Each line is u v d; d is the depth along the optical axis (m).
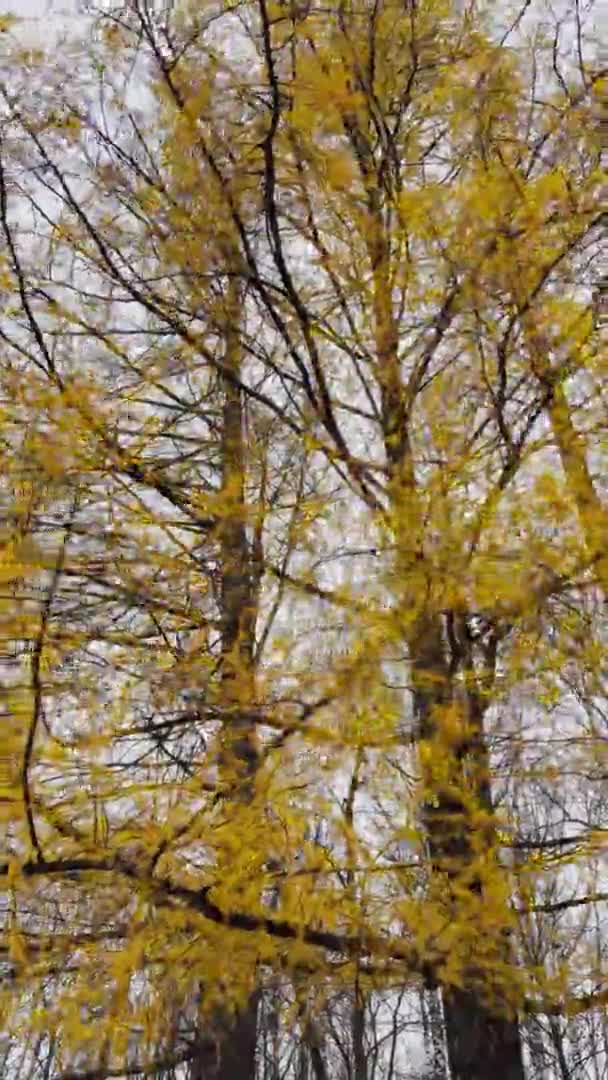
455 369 3.56
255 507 3.64
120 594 3.56
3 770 2.89
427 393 3.48
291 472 3.88
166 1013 3.31
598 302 3.48
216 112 4.01
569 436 3.36
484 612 3.15
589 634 3.13
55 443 3.37
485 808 3.19
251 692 3.19
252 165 4.02
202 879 3.15
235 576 3.67
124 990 2.97
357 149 3.98
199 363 4.21
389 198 3.83
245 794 3.16
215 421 4.10
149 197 4.16
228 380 3.88
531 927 3.16
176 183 4.04
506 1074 3.20
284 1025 3.54
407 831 3.01
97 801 3.04
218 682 3.28
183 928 3.11
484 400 3.49
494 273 3.50
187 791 3.08
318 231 4.06
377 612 3.10
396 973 3.12
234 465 3.88
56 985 3.16
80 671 3.35
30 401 3.45
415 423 3.45
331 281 3.96
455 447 3.34
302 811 3.03
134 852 3.04
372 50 3.89
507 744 3.17
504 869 3.07
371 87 3.90
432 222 3.57
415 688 3.11
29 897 3.08
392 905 2.96
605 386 3.45
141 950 2.99
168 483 3.93
